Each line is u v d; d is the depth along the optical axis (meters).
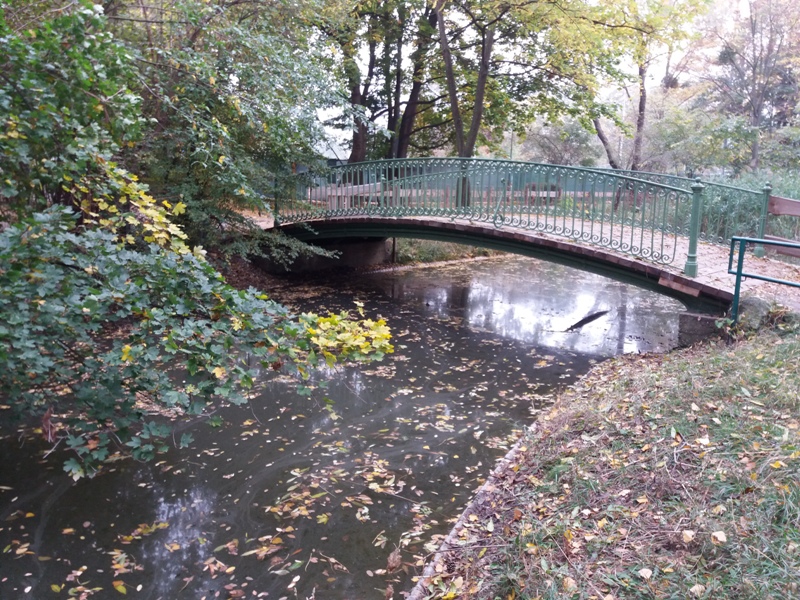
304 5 10.79
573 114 18.11
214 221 11.70
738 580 2.63
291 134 10.71
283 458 5.73
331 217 13.77
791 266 8.95
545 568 3.08
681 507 3.31
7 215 5.04
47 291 3.54
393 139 19.27
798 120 19.86
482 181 11.05
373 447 5.98
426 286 15.60
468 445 6.02
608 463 4.11
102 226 4.44
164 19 9.41
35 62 4.00
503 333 10.80
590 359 9.08
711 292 7.65
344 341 3.88
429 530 4.49
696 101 25.98
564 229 9.96
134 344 3.85
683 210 10.97
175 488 5.18
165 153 10.55
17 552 4.27
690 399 4.75
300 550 4.28
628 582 2.81
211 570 4.07
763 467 3.45
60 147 4.36
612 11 14.01
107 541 4.42
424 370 8.56
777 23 20.88
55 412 5.16
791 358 5.19
